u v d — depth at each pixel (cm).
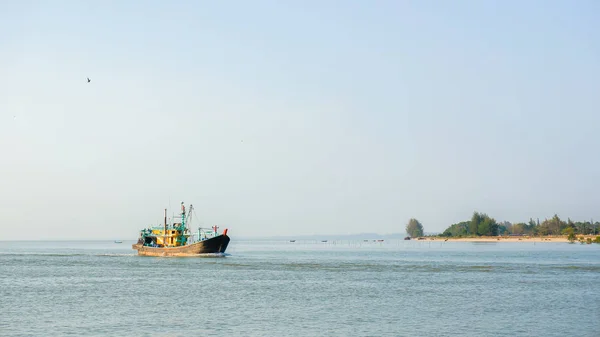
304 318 7012
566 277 11688
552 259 17775
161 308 7706
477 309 7662
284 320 6881
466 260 17712
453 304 8088
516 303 8175
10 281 11050
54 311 7456
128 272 13088
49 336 5984
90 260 17875
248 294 9112
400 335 6088
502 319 6962
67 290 9581
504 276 11981
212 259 18012
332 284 10538
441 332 6241
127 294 9094
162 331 6256
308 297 8775
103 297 8744
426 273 12838
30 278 11662
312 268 14412
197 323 6688
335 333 6181
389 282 10862
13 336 5994
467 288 9888
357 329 6381
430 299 8569
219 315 7200
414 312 7431
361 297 8781
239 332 6222
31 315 7162
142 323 6675
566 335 6106
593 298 8644
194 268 14288
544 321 6844
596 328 6444
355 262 16925
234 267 14675
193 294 9100
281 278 11669
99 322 6731
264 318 7006
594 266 14538
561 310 7588
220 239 18525
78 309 7612
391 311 7512
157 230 19900
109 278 11650
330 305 7994
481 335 6094
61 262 16950
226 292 9356
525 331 6297
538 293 9206
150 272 13088
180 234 19525
